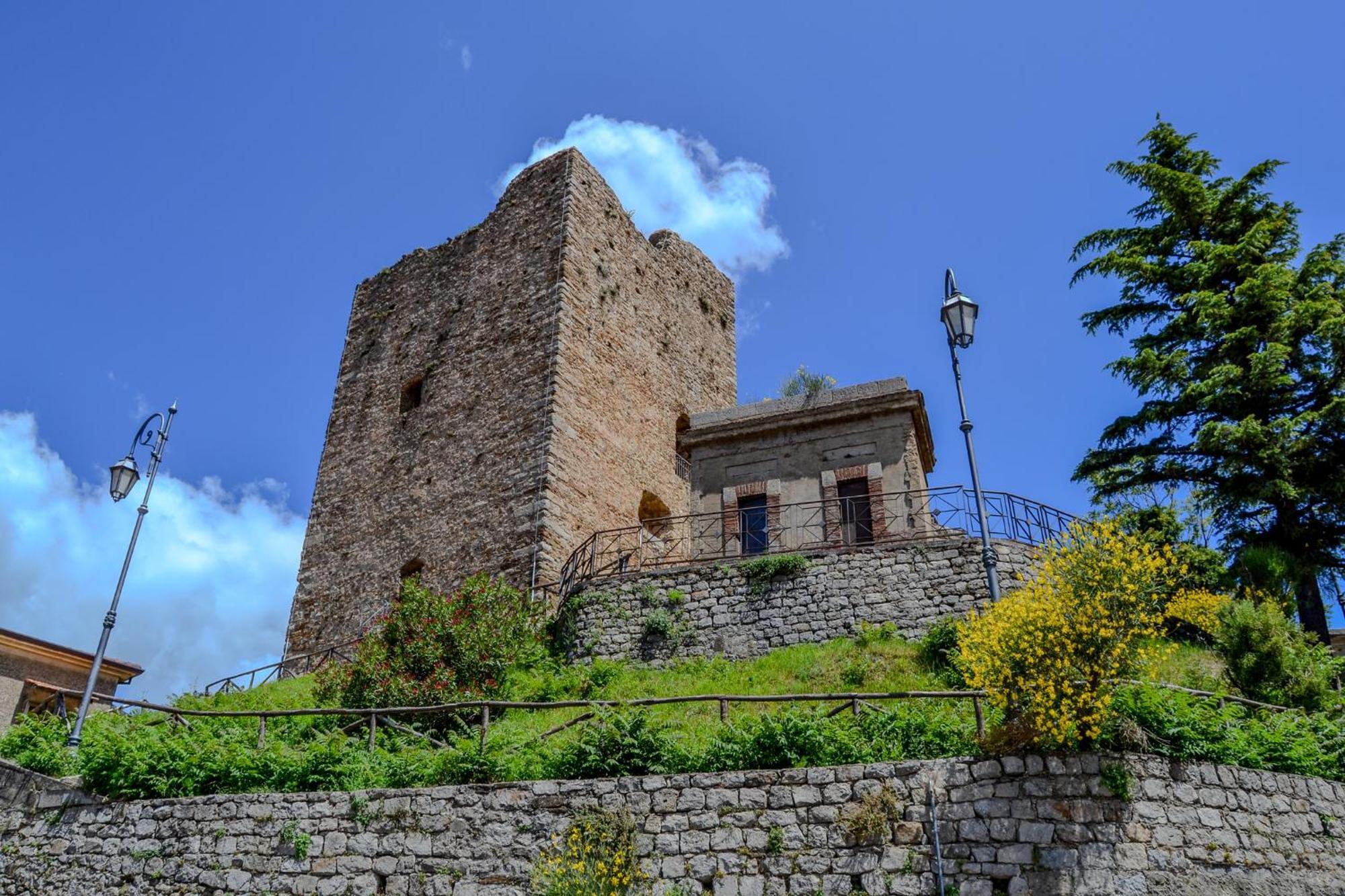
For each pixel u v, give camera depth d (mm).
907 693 10281
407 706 15062
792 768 9844
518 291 24688
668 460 26016
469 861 10133
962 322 12555
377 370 27188
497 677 16391
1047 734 9320
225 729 13148
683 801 9875
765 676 15719
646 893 9469
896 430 19328
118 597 14883
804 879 9258
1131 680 9875
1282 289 17688
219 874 10852
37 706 17453
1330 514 16859
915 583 16531
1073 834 8938
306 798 11000
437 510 23188
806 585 17109
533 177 26266
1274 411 17500
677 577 17922
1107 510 18875
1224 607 13562
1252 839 9508
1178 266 19266
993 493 17141
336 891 10375
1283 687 12500
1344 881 9789
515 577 20688
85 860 11484
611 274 25859
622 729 10625
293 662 23516
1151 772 9391
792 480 19625
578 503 22062
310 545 25344
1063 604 9898
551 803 10211
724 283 31422
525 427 22438
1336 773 10703
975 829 9109
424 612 17266
